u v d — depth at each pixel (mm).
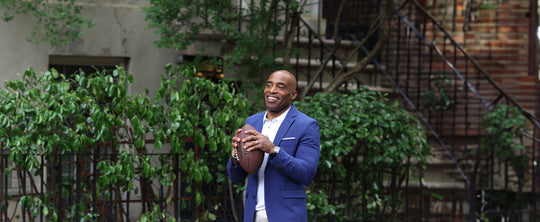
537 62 7867
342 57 7523
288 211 3475
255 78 6312
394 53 7539
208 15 6418
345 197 5820
